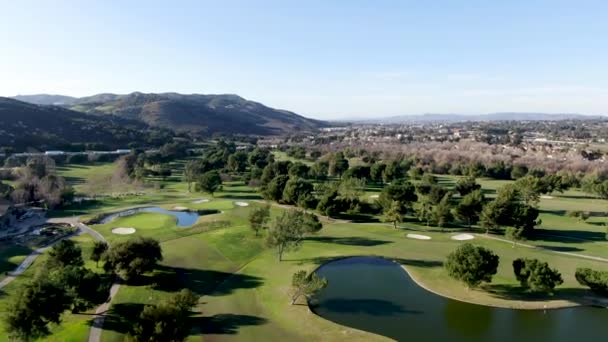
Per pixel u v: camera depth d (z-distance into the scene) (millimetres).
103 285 45844
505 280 54750
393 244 72000
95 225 83625
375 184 139125
